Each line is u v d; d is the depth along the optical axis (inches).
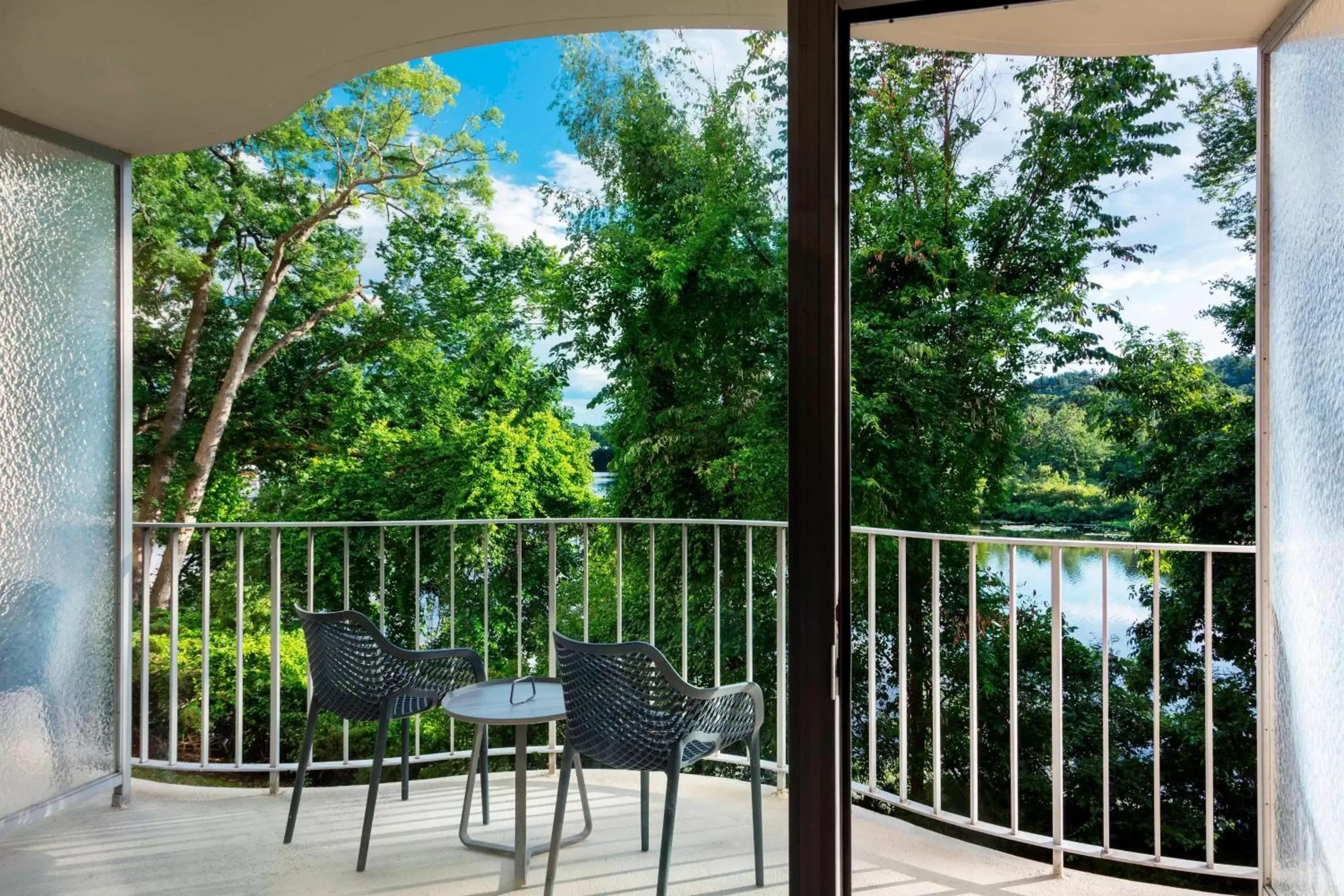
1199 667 178.4
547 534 145.6
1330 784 75.4
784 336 108.7
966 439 191.2
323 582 227.8
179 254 244.5
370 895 95.1
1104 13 86.4
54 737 110.2
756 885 95.0
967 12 80.4
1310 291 79.3
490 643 156.6
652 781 108.7
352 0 92.1
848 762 70.0
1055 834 103.0
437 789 124.0
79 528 115.0
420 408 215.2
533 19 98.8
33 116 109.6
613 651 89.9
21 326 108.6
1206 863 99.2
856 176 203.0
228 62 101.7
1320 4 76.3
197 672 223.1
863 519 187.9
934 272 197.8
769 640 113.3
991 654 183.2
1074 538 188.4
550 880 96.3
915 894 97.1
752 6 97.0
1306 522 80.0
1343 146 72.0
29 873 100.8
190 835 111.0
